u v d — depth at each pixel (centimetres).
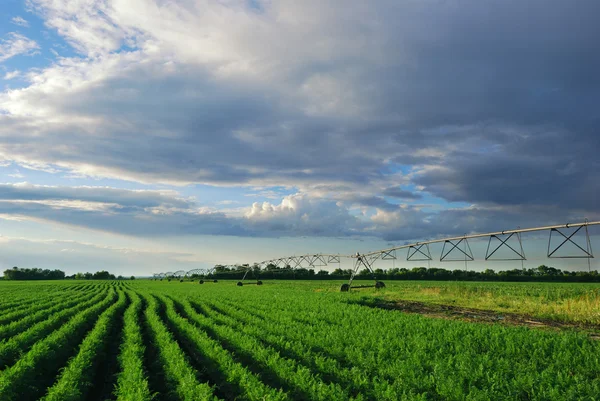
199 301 3903
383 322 2152
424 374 1182
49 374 1546
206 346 1670
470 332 1811
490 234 3253
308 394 1095
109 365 1705
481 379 1117
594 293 3133
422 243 4075
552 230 2716
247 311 2930
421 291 4547
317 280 11588
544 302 3222
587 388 1027
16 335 2127
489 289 4891
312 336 1800
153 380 1448
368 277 12381
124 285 9981
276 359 1379
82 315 2652
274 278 13738
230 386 1287
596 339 1808
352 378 1190
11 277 18838
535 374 1143
